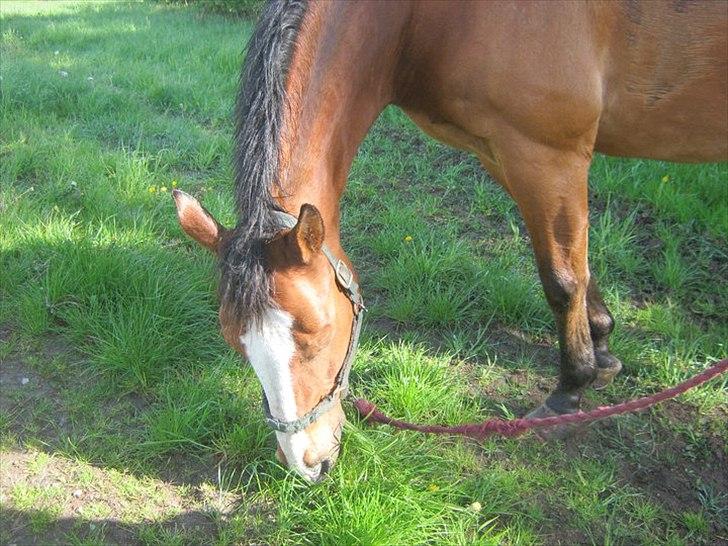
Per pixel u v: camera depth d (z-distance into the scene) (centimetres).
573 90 206
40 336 292
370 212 396
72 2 1193
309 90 187
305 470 194
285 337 167
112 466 238
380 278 334
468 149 244
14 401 261
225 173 430
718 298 324
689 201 377
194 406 253
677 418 263
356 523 206
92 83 572
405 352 278
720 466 244
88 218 364
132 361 270
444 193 417
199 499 228
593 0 204
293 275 165
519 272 338
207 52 697
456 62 212
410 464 233
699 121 219
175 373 276
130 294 301
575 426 252
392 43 216
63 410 259
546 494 232
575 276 238
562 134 213
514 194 229
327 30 193
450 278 333
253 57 181
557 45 202
